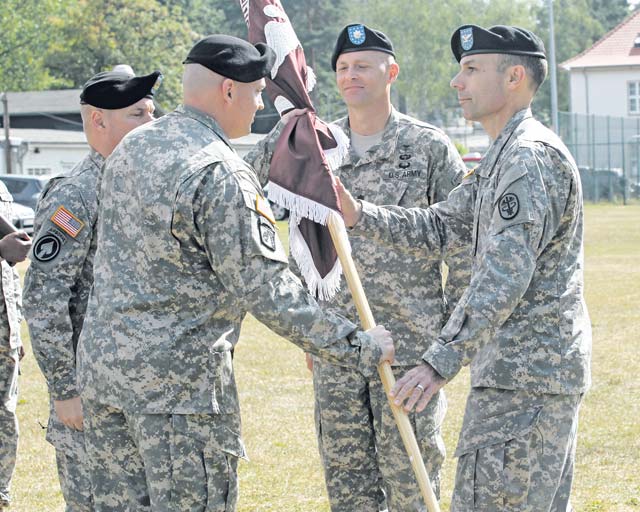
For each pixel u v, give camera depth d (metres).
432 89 75.56
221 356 3.33
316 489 5.99
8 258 4.88
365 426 4.71
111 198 3.39
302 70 4.30
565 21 80.12
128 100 4.24
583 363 3.66
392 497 4.71
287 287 3.29
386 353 3.50
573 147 38.56
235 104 3.45
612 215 30.95
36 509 5.73
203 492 3.29
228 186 3.22
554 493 3.64
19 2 56.81
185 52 53.38
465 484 3.67
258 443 6.96
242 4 4.36
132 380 3.27
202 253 3.27
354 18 76.50
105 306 3.35
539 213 3.51
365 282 4.68
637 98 50.50
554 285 3.63
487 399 3.66
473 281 3.56
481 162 3.88
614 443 6.72
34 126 49.22
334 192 4.04
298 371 9.43
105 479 3.45
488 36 3.80
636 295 13.75
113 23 53.09
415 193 4.77
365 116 4.79
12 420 5.25
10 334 5.15
